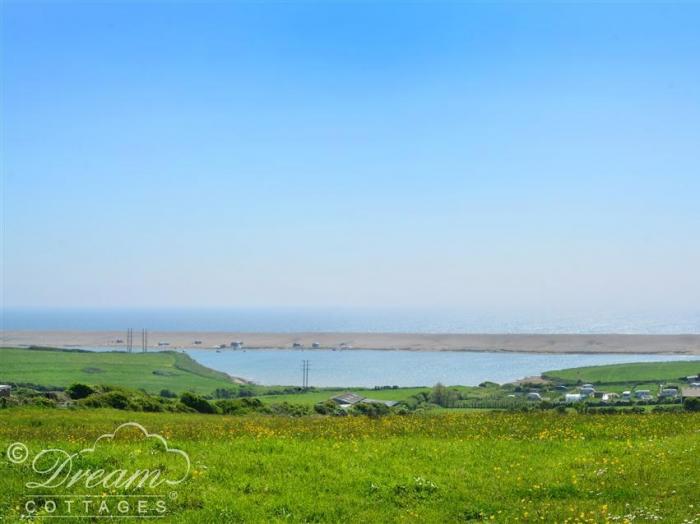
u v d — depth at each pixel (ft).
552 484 59.47
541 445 79.30
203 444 74.95
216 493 55.11
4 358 628.28
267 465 63.52
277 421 124.88
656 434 90.48
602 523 48.73
